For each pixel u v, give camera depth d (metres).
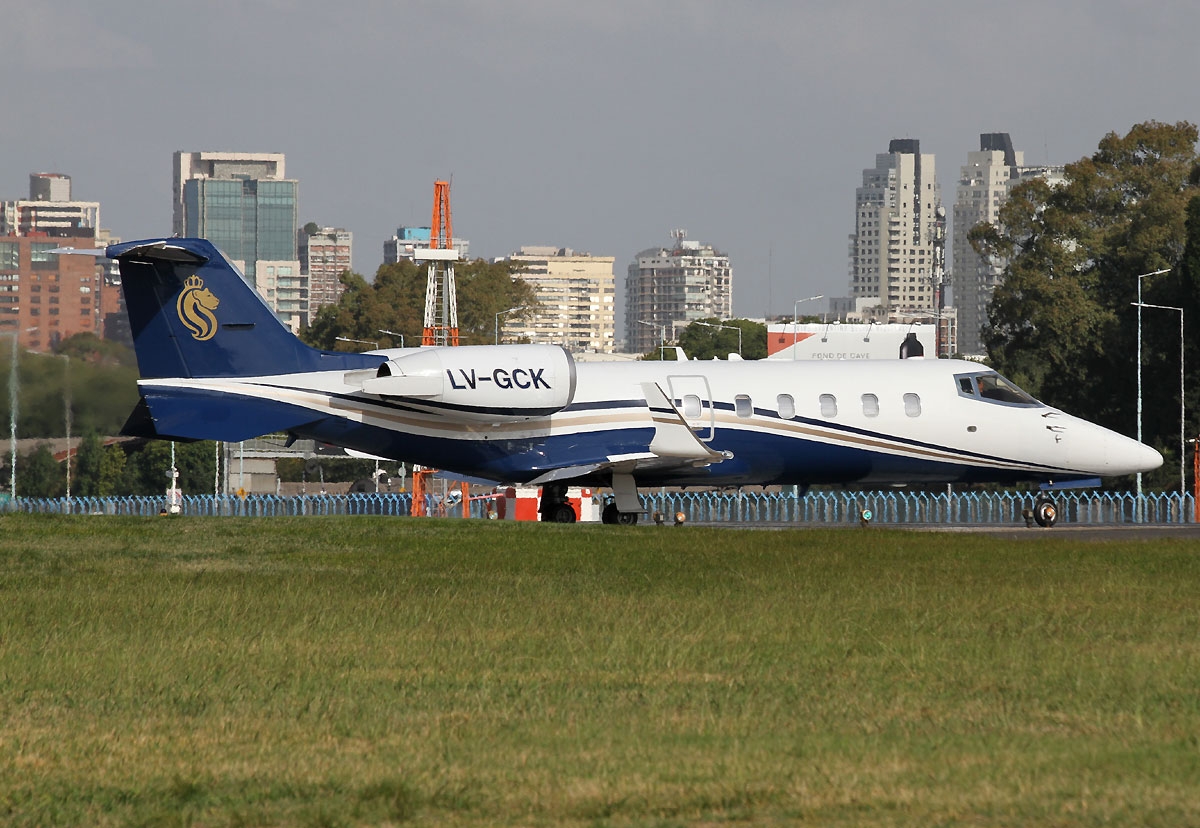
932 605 68.62
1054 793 36.94
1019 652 56.41
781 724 45.53
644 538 100.75
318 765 41.25
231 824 36.38
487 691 50.62
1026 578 78.69
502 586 75.12
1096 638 59.59
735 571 81.50
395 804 37.34
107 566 84.69
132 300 115.75
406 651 57.69
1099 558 89.00
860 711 47.22
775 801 36.91
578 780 39.09
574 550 93.00
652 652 56.97
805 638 59.94
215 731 45.44
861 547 95.12
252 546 95.19
